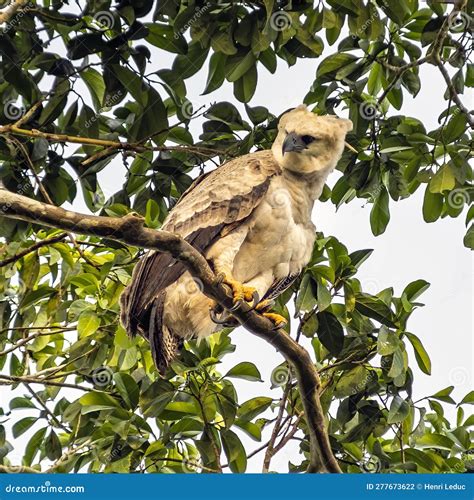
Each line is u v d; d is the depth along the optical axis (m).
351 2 10.86
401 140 11.66
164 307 10.77
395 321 11.13
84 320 11.37
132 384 10.96
